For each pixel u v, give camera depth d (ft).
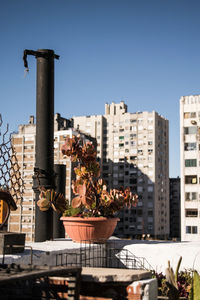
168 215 424.46
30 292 10.58
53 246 15.76
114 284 10.89
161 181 417.08
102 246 16.62
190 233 217.15
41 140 20.35
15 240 13.20
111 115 431.84
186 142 225.35
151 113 415.03
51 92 20.94
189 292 14.58
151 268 16.49
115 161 423.23
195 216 217.97
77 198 17.97
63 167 21.80
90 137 424.46
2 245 12.76
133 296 10.69
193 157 223.30
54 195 18.58
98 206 18.38
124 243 17.98
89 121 435.94
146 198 399.24
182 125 228.22
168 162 437.17
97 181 18.88
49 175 20.10
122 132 424.46
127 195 18.79
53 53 21.33
